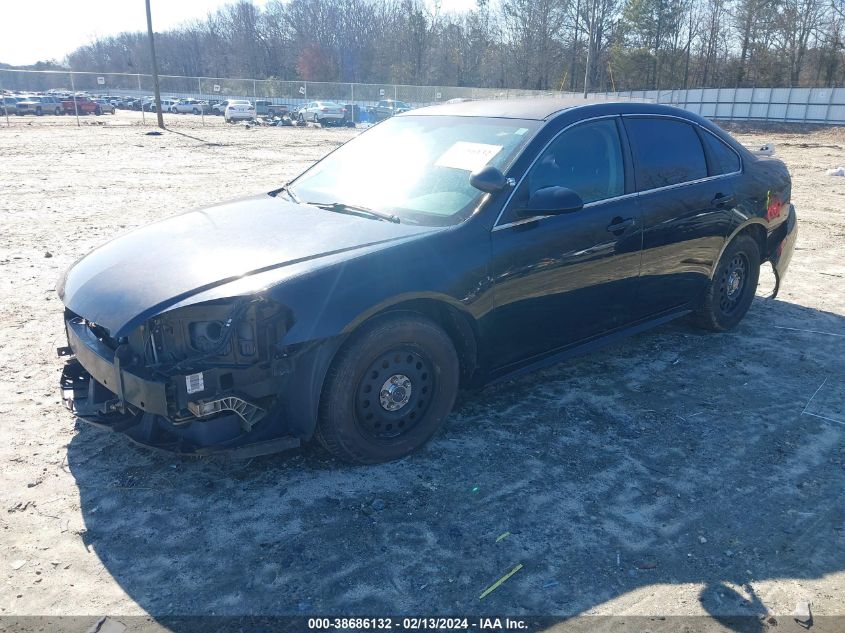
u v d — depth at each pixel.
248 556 2.83
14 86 44.88
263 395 3.07
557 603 2.61
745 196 5.23
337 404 3.21
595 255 4.13
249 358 3.00
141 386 2.97
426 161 4.16
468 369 3.81
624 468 3.54
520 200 3.79
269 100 49.47
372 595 2.63
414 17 79.88
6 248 7.91
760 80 64.38
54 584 2.65
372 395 3.35
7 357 4.76
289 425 3.17
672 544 2.96
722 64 68.12
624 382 4.60
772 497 3.32
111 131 30.53
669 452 3.71
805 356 5.11
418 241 3.43
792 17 61.88
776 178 5.68
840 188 14.81
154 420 3.08
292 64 96.62
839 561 2.88
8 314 5.64
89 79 49.72
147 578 2.69
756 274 5.62
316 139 29.02
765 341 5.42
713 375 4.73
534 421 4.02
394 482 3.37
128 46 119.31
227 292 2.97
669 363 4.94
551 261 3.90
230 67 106.12
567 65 72.69
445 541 2.94
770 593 2.69
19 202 11.09
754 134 41.09
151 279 3.21
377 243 3.38
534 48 73.56
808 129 41.72
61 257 7.57
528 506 3.20
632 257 4.39
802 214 11.25
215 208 4.26
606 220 4.17
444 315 3.68
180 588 2.65
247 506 3.15
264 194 4.59
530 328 3.96
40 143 23.14
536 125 4.07
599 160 4.28
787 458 3.68
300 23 94.19
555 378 4.64
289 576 2.72
